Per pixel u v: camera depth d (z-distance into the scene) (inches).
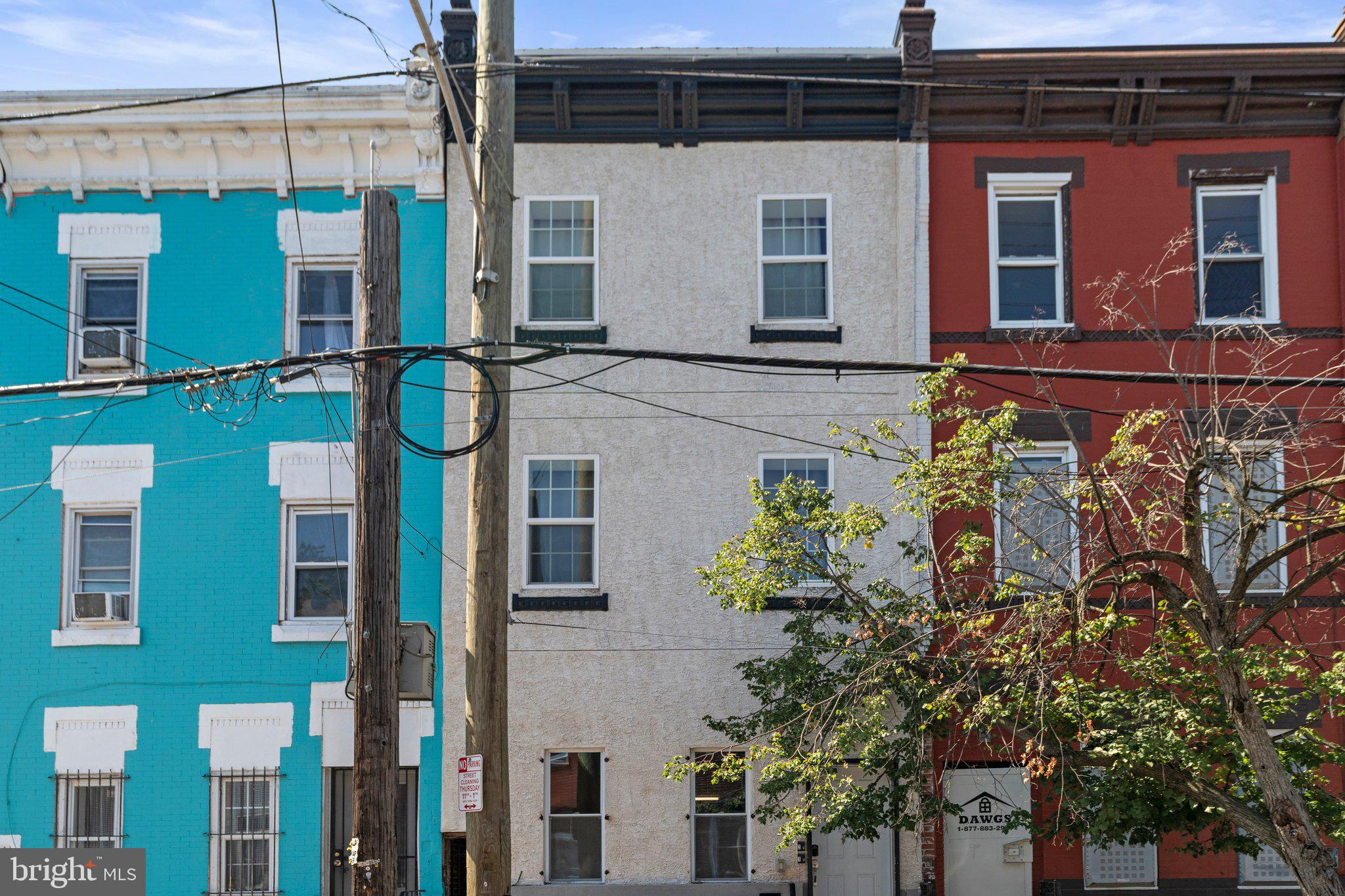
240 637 602.9
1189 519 423.8
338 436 616.1
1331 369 494.6
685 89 622.2
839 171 634.8
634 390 621.0
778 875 589.9
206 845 590.2
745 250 629.9
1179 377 419.5
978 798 596.1
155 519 610.2
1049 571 575.5
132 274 632.4
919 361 615.8
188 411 614.5
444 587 601.6
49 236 626.2
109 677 600.1
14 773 594.6
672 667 601.3
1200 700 440.5
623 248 629.6
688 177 634.8
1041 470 612.1
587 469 619.2
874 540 603.5
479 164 428.5
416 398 616.7
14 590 606.5
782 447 617.0
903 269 622.5
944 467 456.4
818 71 621.9
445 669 596.4
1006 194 639.1
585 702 599.5
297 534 616.7
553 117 631.8
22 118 451.8
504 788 398.3
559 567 614.2
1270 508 403.9
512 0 434.9
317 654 601.0
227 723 597.6
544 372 620.1
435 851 584.7
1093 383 617.9
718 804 598.5
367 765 373.7
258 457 614.2
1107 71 620.4
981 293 625.9
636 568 608.7
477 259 423.8
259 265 627.2
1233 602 413.1
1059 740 428.8
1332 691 433.7
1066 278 628.7
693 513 612.4
